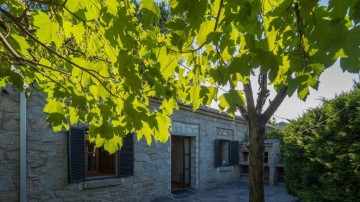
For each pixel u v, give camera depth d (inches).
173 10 56.1
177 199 338.0
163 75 86.7
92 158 289.7
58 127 95.0
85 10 62.1
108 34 61.9
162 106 96.4
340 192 211.5
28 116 222.7
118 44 65.3
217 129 466.3
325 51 56.1
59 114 88.1
